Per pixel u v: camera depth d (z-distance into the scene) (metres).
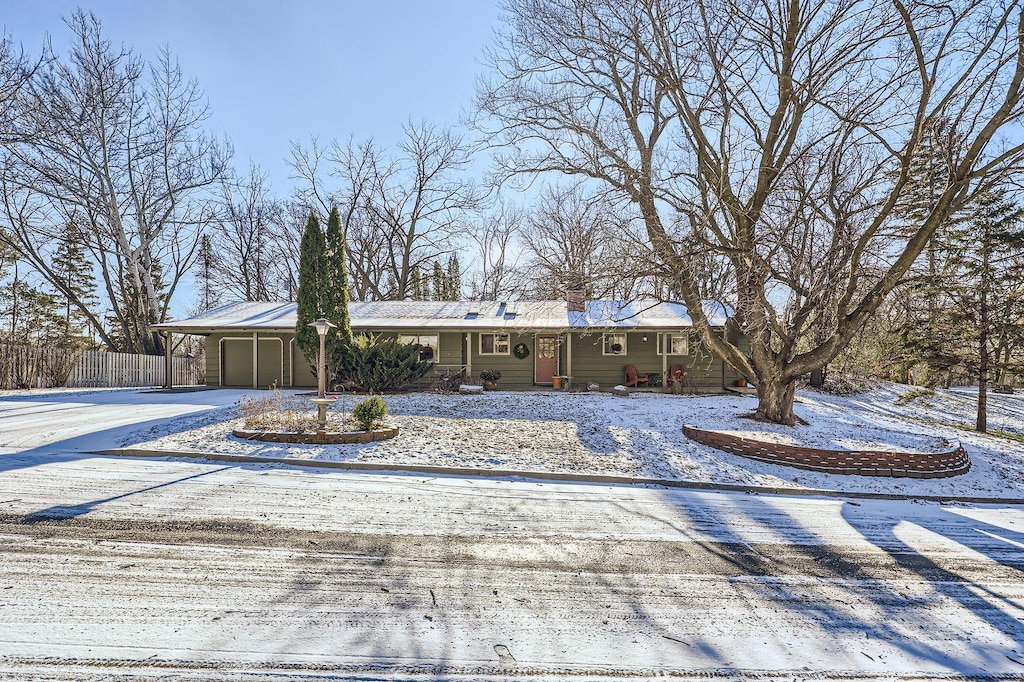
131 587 3.41
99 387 19.11
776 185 9.32
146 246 25.03
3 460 6.79
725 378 17.52
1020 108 7.73
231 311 19.86
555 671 2.66
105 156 23.45
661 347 17.84
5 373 16.41
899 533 5.15
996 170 8.01
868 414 13.98
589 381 18.08
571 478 6.94
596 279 9.98
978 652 2.99
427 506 5.42
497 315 18.56
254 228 32.44
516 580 3.72
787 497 6.51
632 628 3.12
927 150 8.65
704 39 9.43
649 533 4.87
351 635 2.92
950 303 13.02
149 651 2.70
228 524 4.65
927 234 8.58
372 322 17.50
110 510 4.91
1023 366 12.95
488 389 16.58
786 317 10.99
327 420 9.08
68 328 30.03
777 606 3.47
